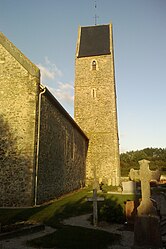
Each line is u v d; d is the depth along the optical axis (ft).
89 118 81.71
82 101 84.17
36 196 32.22
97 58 88.84
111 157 75.92
